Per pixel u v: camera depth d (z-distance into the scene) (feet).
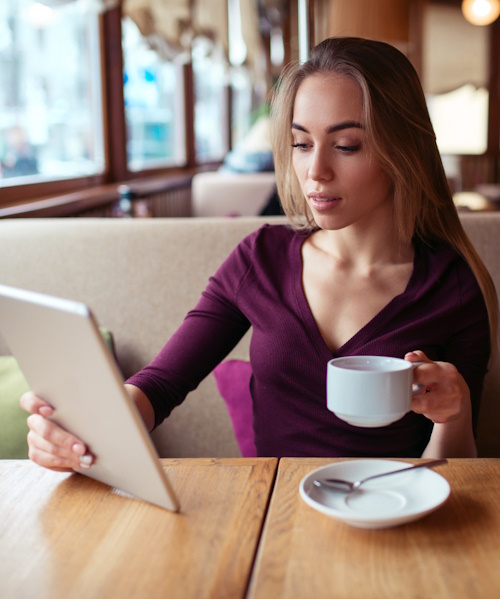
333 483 2.93
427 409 3.21
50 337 2.73
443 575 2.39
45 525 2.84
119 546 2.65
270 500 3.03
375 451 4.03
